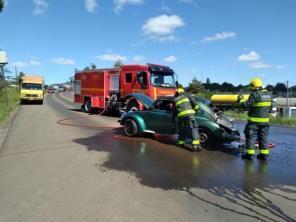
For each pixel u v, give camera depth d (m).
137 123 12.05
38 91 33.59
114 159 8.79
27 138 11.97
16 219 5.02
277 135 14.20
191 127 10.09
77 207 5.46
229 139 10.25
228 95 30.08
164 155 9.37
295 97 33.31
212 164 8.44
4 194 6.08
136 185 6.62
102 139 11.81
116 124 16.41
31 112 23.42
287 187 6.67
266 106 9.05
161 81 18.97
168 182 6.86
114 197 5.93
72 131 13.74
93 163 8.34
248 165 8.41
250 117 9.13
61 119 18.58
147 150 9.99
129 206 5.51
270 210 5.43
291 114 26.55
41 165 8.10
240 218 5.08
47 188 6.39
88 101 23.56
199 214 5.21
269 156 9.60
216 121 10.46
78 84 24.73
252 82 9.14
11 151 9.73
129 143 11.09
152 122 11.77
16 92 46.16
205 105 10.68
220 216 5.15
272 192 6.35
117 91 20.66
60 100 42.22
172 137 12.25
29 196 5.96
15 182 6.77
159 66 19.03
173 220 4.98
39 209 5.38
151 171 7.67
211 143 10.52
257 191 6.39
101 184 6.65
